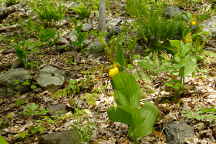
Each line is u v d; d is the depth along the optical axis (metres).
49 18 3.41
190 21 2.85
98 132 1.49
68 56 2.60
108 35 2.85
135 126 1.21
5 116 1.79
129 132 1.25
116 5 3.91
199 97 1.67
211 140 1.31
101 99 1.84
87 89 1.99
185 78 1.94
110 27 3.13
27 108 1.78
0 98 2.02
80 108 1.77
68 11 3.90
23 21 3.70
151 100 1.70
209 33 2.62
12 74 2.19
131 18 3.37
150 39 2.44
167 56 2.19
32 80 2.14
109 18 3.45
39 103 1.89
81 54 2.61
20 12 4.06
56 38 2.96
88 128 1.49
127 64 2.15
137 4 3.18
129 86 1.25
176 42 1.75
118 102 1.26
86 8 3.64
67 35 3.04
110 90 1.94
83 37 2.60
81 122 1.60
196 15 3.09
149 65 1.70
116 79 1.25
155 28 2.44
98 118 1.63
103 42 2.46
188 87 1.80
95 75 2.17
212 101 1.61
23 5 4.29
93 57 2.51
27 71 2.25
